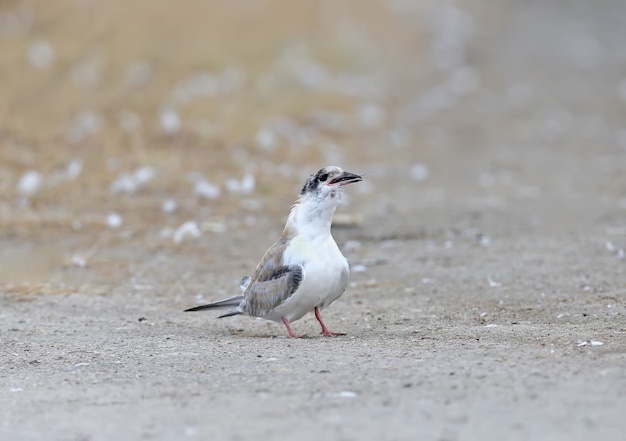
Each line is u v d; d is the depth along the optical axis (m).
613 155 24.03
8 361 9.43
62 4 34.22
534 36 44.94
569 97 32.72
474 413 6.98
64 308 12.12
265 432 6.78
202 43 33.06
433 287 12.64
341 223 16.59
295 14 39.31
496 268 13.45
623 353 8.49
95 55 29.95
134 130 23.55
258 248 15.41
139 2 35.59
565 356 8.50
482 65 38.38
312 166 21.91
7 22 32.53
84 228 16.55
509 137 26.67
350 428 6.77
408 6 47.78
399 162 23.14
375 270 13.77
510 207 18.14
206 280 13.62
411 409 7.12
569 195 19.27
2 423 7.32
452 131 27.44
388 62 36.88
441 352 8.92
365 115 28.55
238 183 19.53
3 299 12.59
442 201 18.86
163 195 18.72
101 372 8.80
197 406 7.47
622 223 16.31
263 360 8.92
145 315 11.74
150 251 15.23
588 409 6.95
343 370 8.34
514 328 10.04
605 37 44.94
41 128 23.48
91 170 20.30
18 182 19.19
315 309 10.33
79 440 6.86
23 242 15.66
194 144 22.92
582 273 12.84
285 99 28.84
